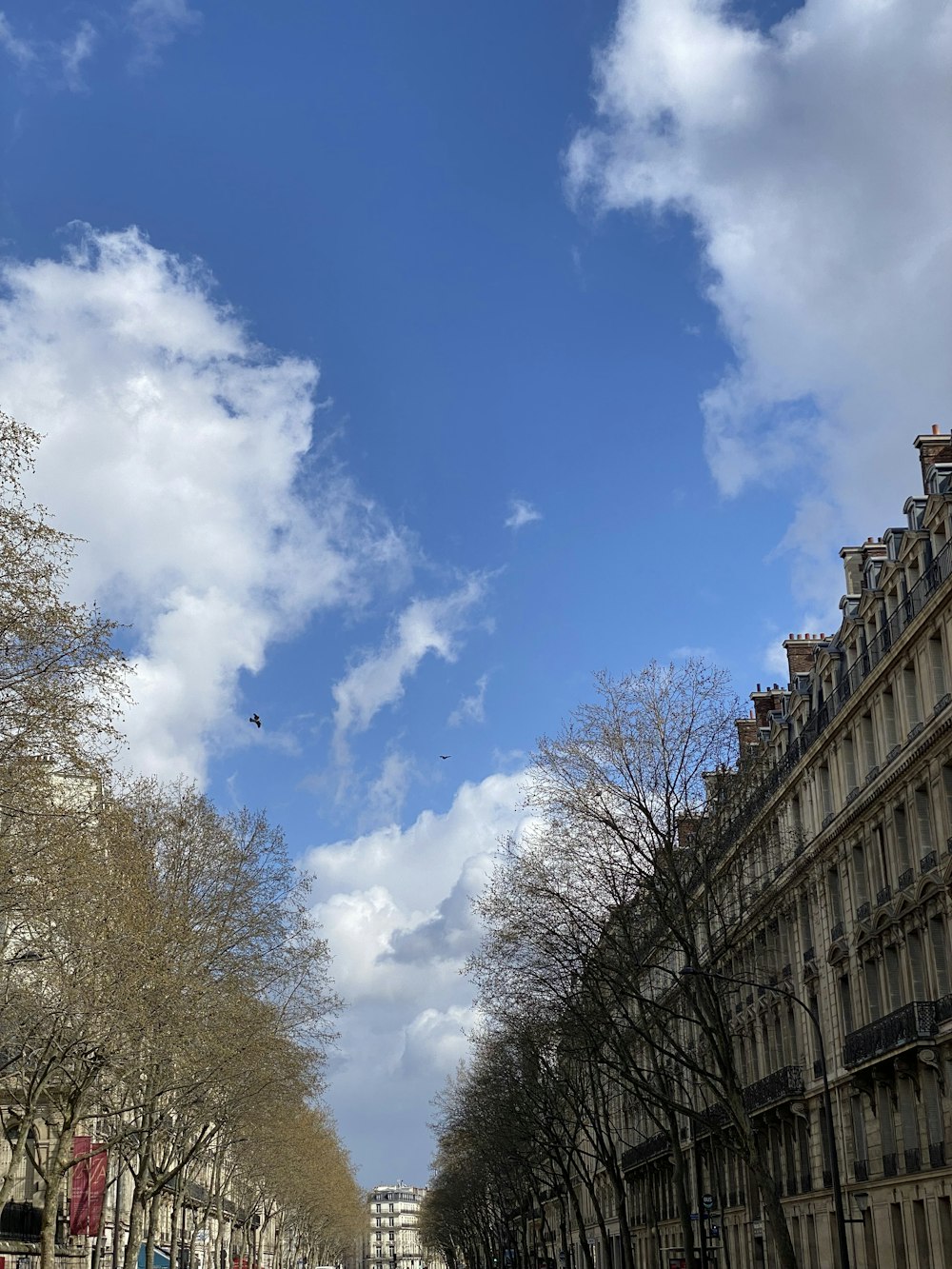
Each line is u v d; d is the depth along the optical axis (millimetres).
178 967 51375
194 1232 93438
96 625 33250
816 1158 60156
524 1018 62969
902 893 49531
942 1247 46156
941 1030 45938
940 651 46844
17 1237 60812
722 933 53625
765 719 74312
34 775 33062
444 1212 192500
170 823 57094
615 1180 68625
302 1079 71875
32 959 39219
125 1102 56062
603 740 51438
